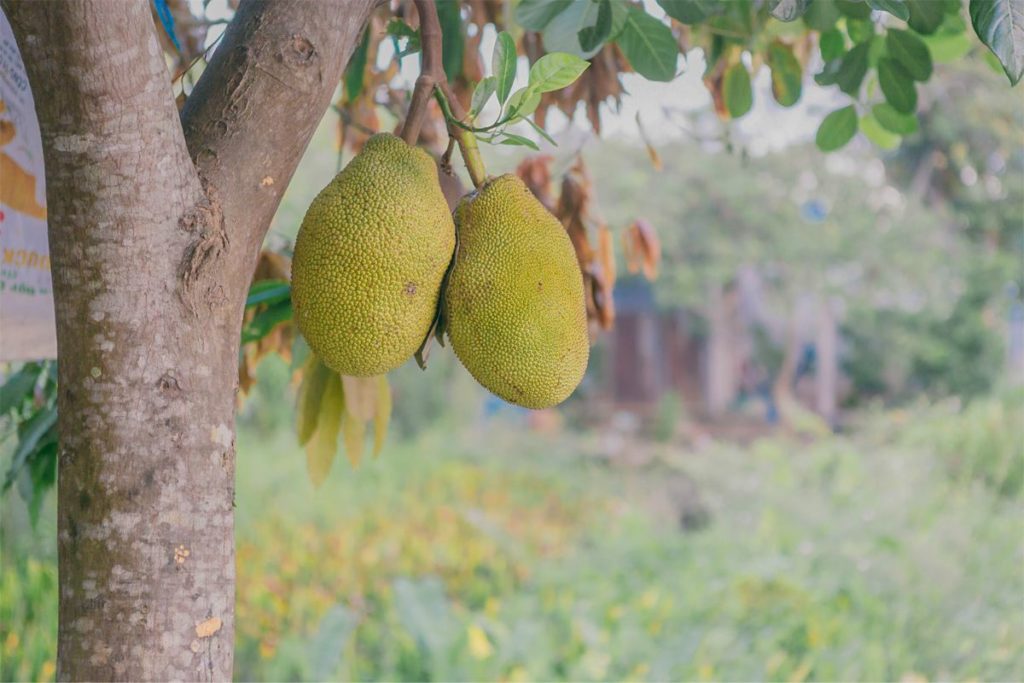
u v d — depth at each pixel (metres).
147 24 1.33
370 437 13.16
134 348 1.35
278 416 13.37
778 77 3.24
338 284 1.67
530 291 1.76
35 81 1.31
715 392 20.48
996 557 6.75
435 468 12.30
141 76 1.32
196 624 1.36
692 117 9.89
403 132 1.81
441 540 8.55
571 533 9.35
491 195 1.82
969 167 13.49
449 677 5.07
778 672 5.20
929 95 11.20
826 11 2.63
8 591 4.13
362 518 9.45
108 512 1.34
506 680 5.16
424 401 15.34
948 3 2.51
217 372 1.42
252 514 9.01
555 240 1.85
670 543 8.16
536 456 14.02
